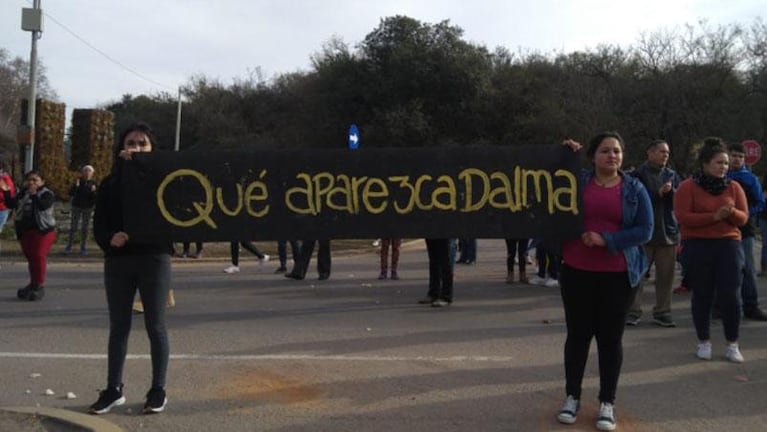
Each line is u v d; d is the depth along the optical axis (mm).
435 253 8766
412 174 5156
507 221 5023
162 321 4711
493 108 42875
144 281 4645
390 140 43188
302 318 7988
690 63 33531
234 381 5426
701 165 6059
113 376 4699
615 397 4816
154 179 4910
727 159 5953
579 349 4523
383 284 10836
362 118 45938
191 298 9391
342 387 5262
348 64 46062
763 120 32125
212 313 8289
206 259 14211
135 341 6684
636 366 5863
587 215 4523
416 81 43406
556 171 4938
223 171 5078
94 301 8984
